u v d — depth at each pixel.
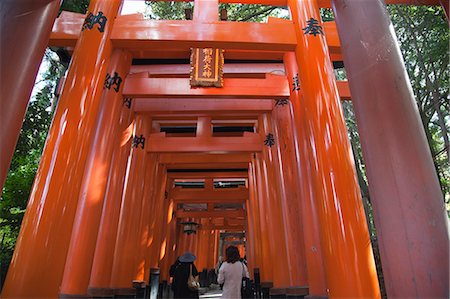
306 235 7.46
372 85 3.45
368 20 3.75
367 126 3.38
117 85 8.30
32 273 4.64
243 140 12.30
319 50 6.61
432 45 9.25
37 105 9.45
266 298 11.53
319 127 5.88
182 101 10.94
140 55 9.80
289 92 9.11
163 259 16.80
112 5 7.21
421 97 9.83
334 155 5.54
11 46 3.02
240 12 12.91
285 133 9.86
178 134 14.49
